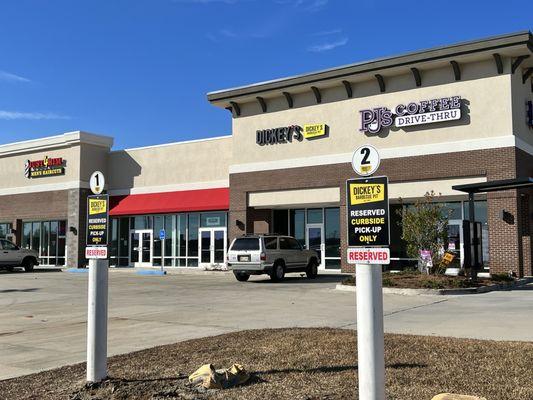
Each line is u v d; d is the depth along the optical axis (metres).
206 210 31.31
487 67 23.14
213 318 12.76
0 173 41.09
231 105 30.17
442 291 17.08
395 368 6.94
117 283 23.86
